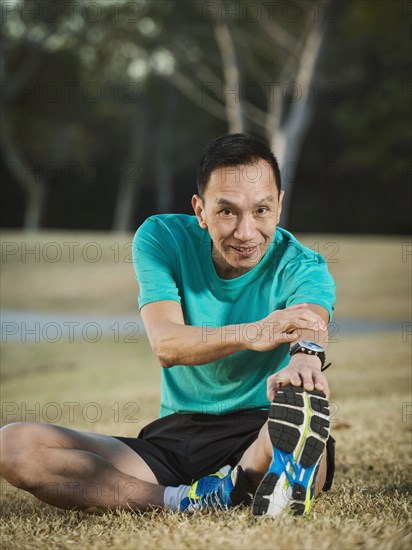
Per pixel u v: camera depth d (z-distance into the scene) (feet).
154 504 9.22
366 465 12.74
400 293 42.86
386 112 71.51
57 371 28.32
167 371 10.14
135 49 72.28
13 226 127.44
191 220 10.28
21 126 94.17
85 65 80.53
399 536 7.44
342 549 7.11
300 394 7.97
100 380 26.02
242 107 65.62
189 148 108.17
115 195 124.67
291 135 63.82
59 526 8.91
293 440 7.89
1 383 26.68
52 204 125.29
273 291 9.70
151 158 112.06
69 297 47.52
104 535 8.11
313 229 112.16
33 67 83.66
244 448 9.51
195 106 101.86
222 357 8.95
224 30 63.52
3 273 53.78
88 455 9.24
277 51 65.72
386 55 73.41
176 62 75.20
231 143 8.97
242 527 7.77
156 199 128.06
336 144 102.42
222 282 9.75
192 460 9.68
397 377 23.24
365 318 38.24
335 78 74.13
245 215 8.93
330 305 9.34
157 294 9.61
